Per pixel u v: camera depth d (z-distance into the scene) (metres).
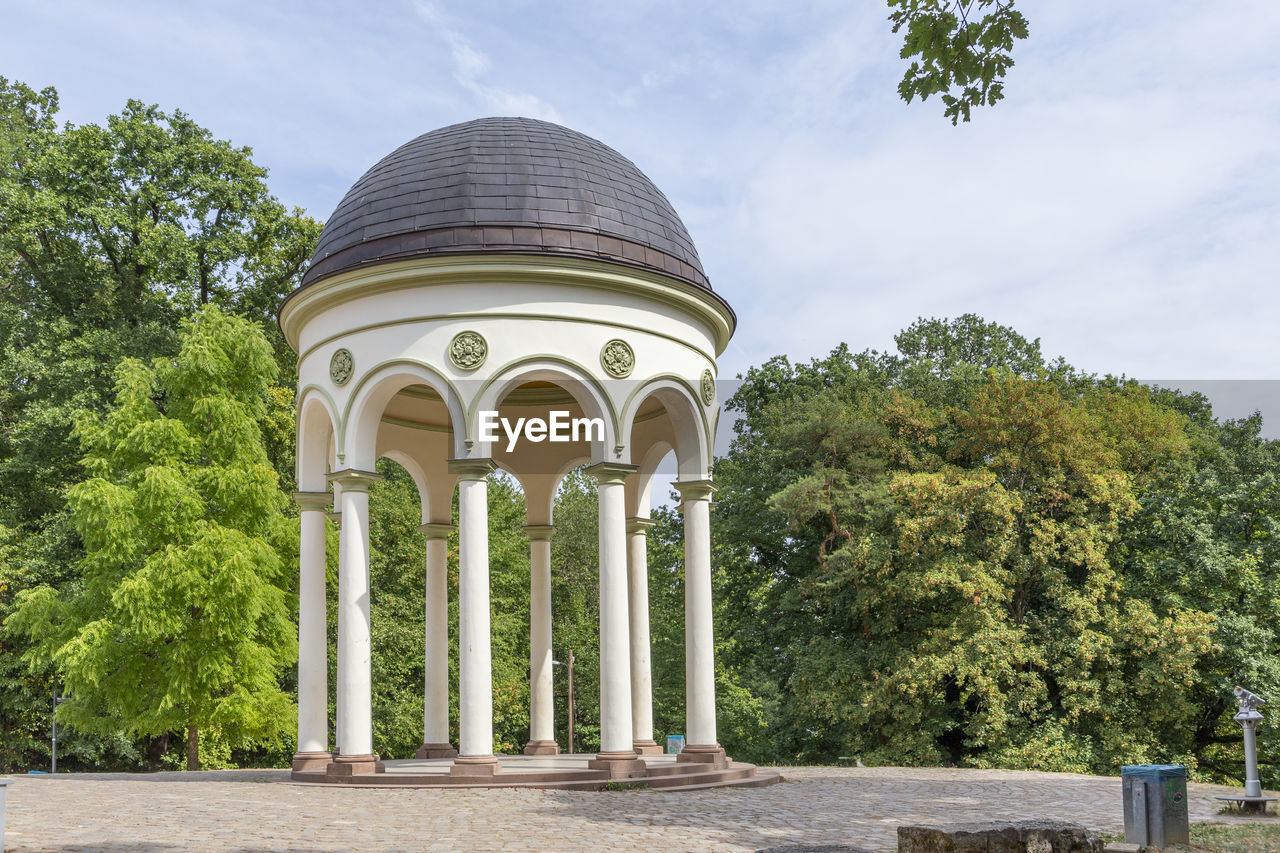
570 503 67.00
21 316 39.75
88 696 31.31
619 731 20.84
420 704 45.53
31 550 37.59
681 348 23.06
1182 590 36.03
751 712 53.12
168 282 40.81
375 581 46.88
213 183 39.88
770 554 44.19
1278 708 33.09
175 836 13.38
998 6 11.19
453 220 21.73
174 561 29.27
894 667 36.28
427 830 14.32
